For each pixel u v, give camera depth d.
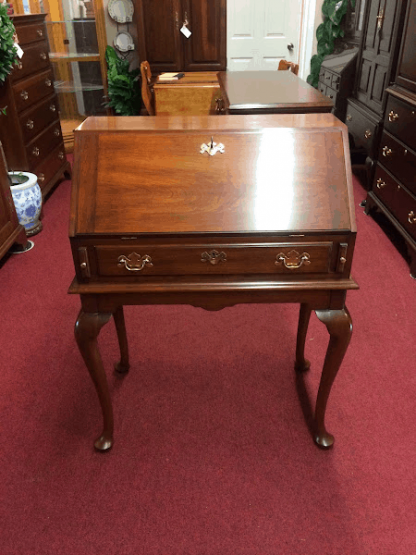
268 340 2.30
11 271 2.96
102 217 1.32
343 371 2.09
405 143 3.00
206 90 4.55
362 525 1.45
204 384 2.03
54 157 4.09
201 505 1.52
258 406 1.91
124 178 1.34
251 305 2.57
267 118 1.53
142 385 2.03
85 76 5.70
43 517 1.49
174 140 1.36
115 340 2.32
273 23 5.39
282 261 1.36
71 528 1.45
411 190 2.90
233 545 1.40
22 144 3.38
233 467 1.64
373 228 3.48
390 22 3.30
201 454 1.70
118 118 1.55
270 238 1.32
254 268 1.37
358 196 4.04
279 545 1.39
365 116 3.72
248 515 1.48
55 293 2.72
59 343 2.30
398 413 1.86
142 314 2.51
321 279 1.39
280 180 1.33
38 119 3.70
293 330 2.37
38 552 1.39
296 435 1.77
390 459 1.67
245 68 5.64
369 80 3.76
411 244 2.83
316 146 1.37
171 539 1.42
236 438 1.76
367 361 2.15
